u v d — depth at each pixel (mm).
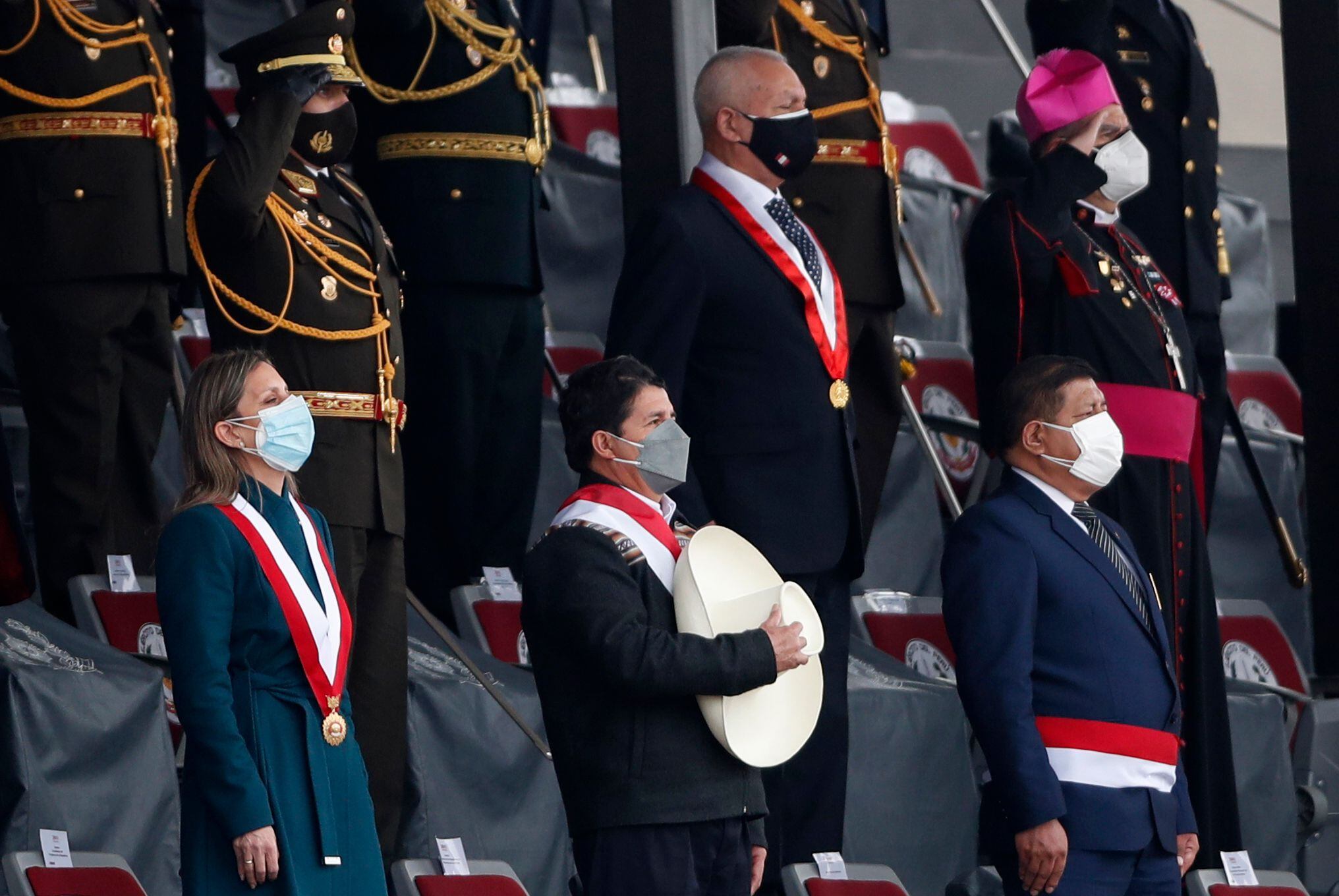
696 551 14430
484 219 21938
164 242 19125
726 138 17828
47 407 19094
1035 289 19984
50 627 18188
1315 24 25547
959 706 23078
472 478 22406
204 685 13688
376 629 18453
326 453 18031
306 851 13953
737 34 20812
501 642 21938
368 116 22172
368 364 18391
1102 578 16891
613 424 14742
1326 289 25438
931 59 38312
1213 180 23609
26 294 18953
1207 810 20172
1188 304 23109
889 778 22203
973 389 28562
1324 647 25781
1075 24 22969
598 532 14328
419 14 21500
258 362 14688
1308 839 25000
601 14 35000
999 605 16594
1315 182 25531
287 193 18234
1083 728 16516
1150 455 19859
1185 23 23719
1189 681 20172
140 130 19078
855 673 23047
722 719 13992
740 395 17406
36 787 16797
